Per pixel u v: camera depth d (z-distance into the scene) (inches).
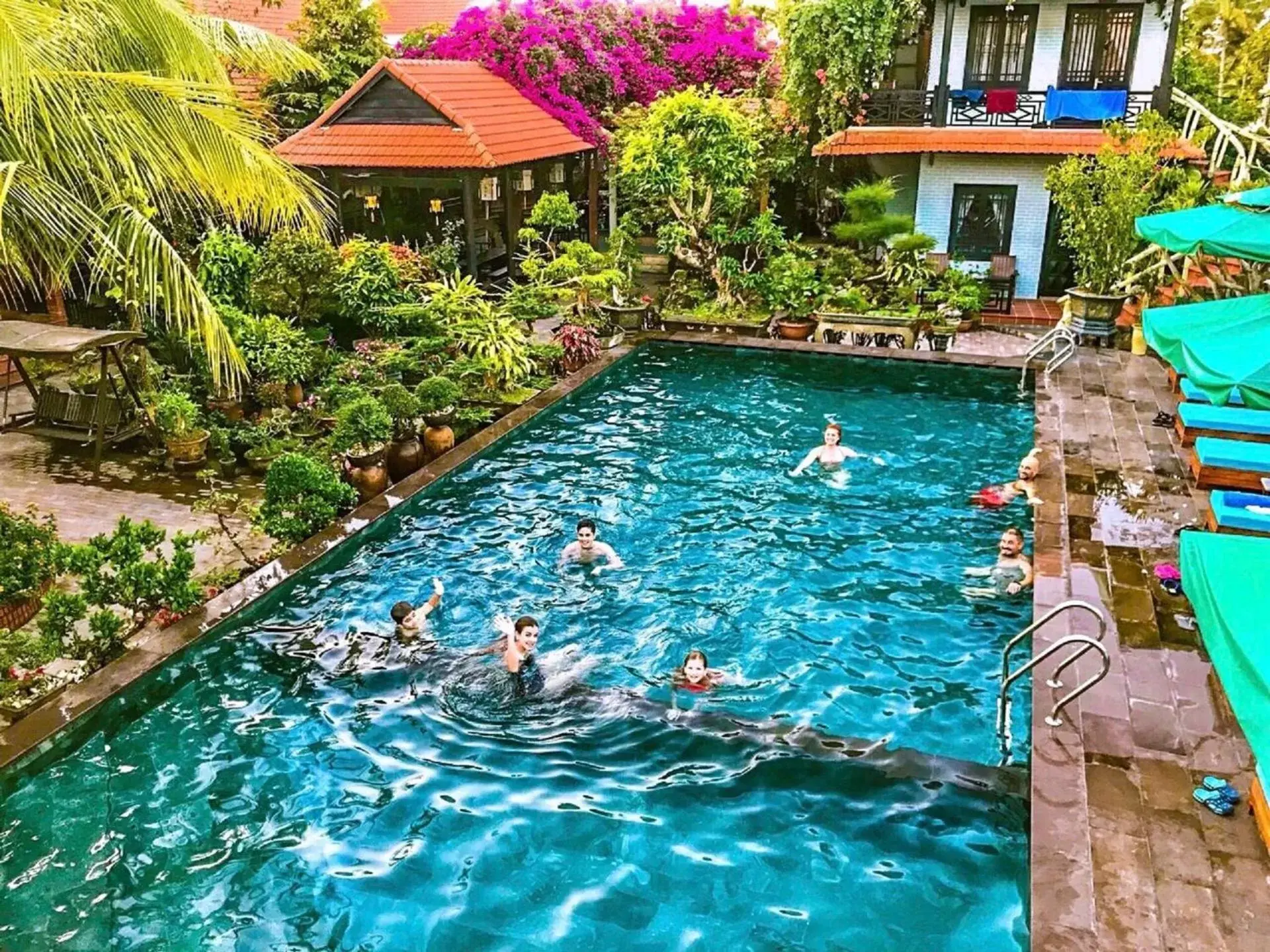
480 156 796.6
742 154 769.6
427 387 519.5
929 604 367.9
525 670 324.5
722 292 799.1
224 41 481.7
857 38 845.8
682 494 474.9
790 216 1019.3
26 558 316.5
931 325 722.8
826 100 888.3
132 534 332.5
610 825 256.1
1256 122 864.9
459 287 656.4
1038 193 832.3
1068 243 745.0
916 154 858.1
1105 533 399.9
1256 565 207.6
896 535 427.2
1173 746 259.6
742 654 336.2
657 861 243.9
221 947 219.1
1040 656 269.9
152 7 335.9
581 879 238.5
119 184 342.6
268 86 918.4
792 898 231.5
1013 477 490.9
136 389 514.6
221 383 524.4
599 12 1016.9
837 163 930.7
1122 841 224.8
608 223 1093.1
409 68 856.9
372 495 465.4
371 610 362.3
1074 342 679.7
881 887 233.8
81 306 674.8
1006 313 810.8
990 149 799.7
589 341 685.9
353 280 643.5
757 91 1001.5
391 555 408.2
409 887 236.7
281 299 630.5
